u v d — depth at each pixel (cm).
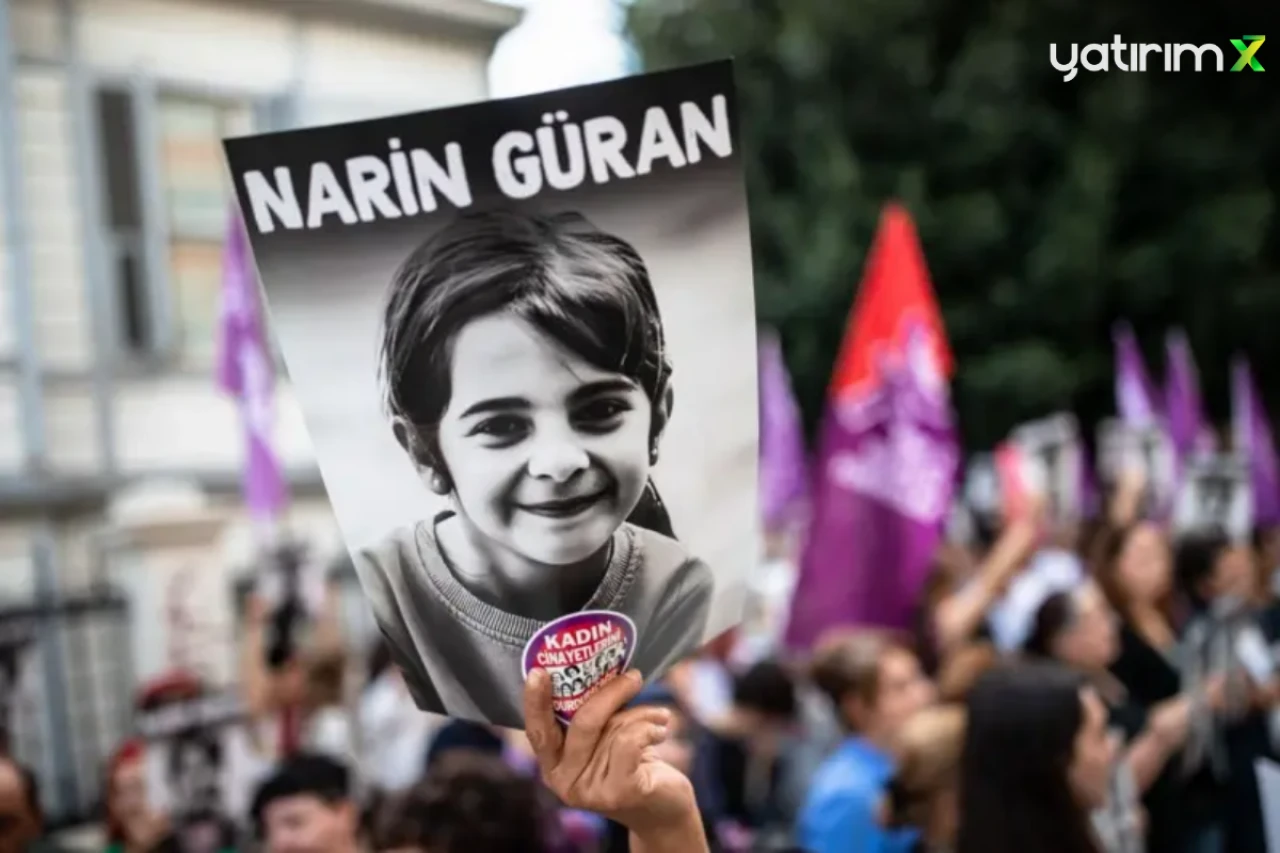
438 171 158
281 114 1062
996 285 1781
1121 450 935
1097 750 291
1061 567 631
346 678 621
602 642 162
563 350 159
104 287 1073
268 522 707
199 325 1125
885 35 1798
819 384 1800
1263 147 1783
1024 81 1783
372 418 161
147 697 449
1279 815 269
